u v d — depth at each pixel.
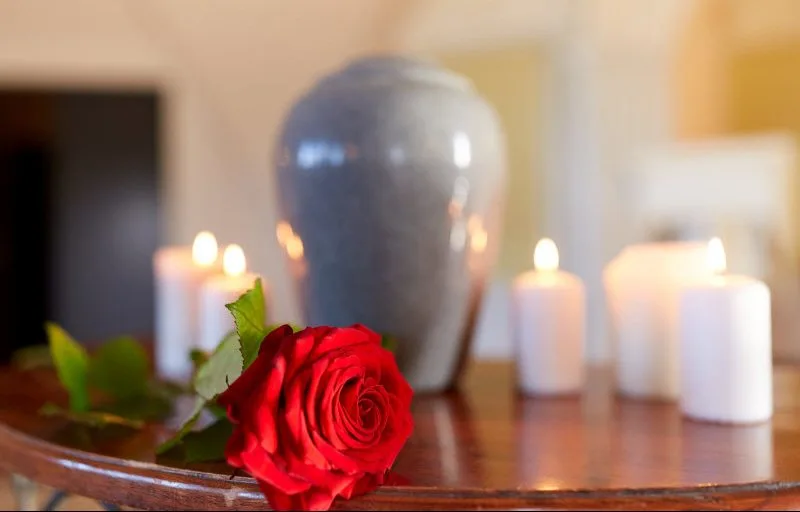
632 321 0.92
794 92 3.23
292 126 0.93
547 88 2.87
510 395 0.93
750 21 3.15
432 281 0.92
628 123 2.69
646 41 2.66
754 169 2.54
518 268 2.94
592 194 2.72
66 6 2.77
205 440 0.73
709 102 3.05
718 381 0.81
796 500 0.67
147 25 2.87
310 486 0.64
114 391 0.89
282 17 2.81
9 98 3.01
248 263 3.03
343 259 0.91
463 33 2.89
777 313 1.67
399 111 0.90
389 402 0.69
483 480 0.68
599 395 0.93
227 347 0.74
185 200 2.99
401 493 0.66
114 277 3.08
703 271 0.91
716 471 0.69
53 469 0.76
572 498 0.66
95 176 3.05
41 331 3.09
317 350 0.67
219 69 2.95
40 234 3.06
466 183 0.91
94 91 3.02
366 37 2.93
